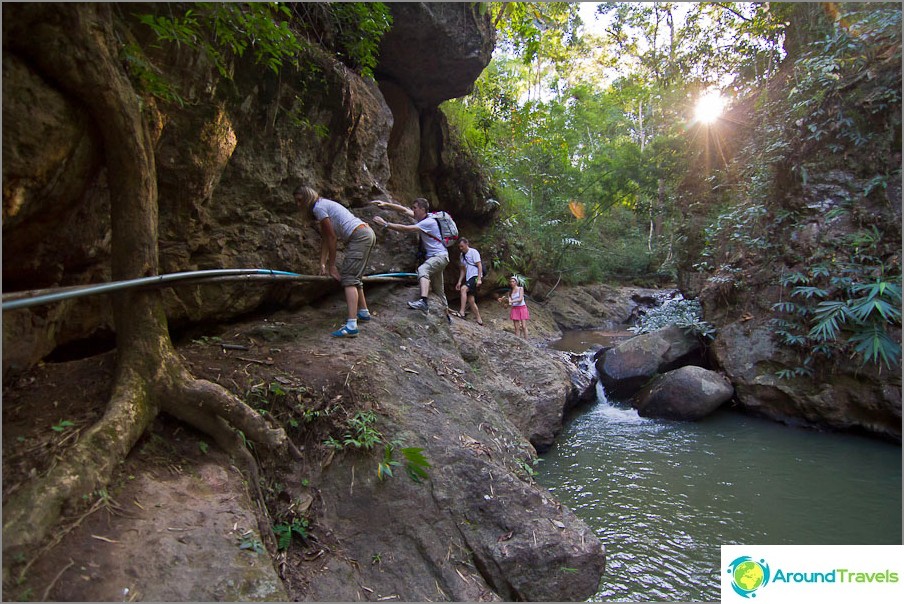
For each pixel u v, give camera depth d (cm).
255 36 343
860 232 670
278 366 362
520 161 1482
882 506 457
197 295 390
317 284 504
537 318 1227
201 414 278
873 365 621
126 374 263
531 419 570
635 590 346
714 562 378
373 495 304
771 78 1123
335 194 550
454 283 970
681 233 1262
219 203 412
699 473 527
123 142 256
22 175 222
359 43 555
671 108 1564
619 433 646
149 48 298
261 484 285
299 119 474
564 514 337
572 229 1656
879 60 713
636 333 1029
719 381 718
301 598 243
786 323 706
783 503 464
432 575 281
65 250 285
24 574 179
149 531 213
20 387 268
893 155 675
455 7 711
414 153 841
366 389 365
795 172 763
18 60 216
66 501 205
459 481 328
